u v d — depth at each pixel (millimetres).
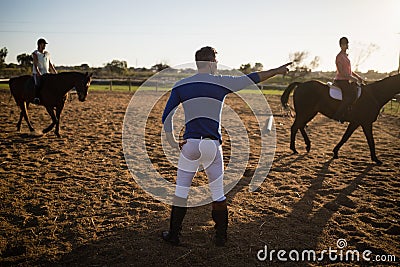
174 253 3018
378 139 8391
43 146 6812
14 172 5148
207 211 3941
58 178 4930
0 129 8422
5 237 3230
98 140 7531
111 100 16688
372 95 6090
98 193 4391
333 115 6633
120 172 5281
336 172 5504
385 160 6297
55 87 7492
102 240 3205
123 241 3191
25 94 7707
